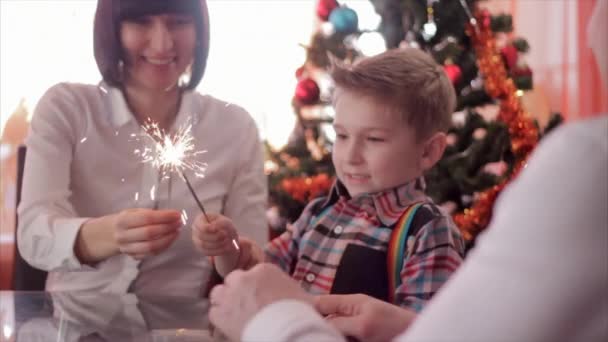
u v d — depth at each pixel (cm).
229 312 77
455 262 138
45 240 162
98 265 161
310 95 315
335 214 156
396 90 148
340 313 99
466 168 298
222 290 79
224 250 143
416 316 98
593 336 57
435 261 137
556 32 422
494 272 58
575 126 60
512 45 326
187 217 168
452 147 304
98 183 180
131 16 170
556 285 56
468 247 287
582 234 56
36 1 393
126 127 179
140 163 177
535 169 59
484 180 293
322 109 330
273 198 322
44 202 171
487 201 288
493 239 60
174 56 176
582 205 56
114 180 180
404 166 151
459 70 293
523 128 294
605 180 57
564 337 57
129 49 174
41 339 114
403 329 96
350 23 314
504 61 311
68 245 158
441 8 302
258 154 197
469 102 304
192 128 180
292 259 164
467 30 301
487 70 293
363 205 152
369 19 329
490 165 317
